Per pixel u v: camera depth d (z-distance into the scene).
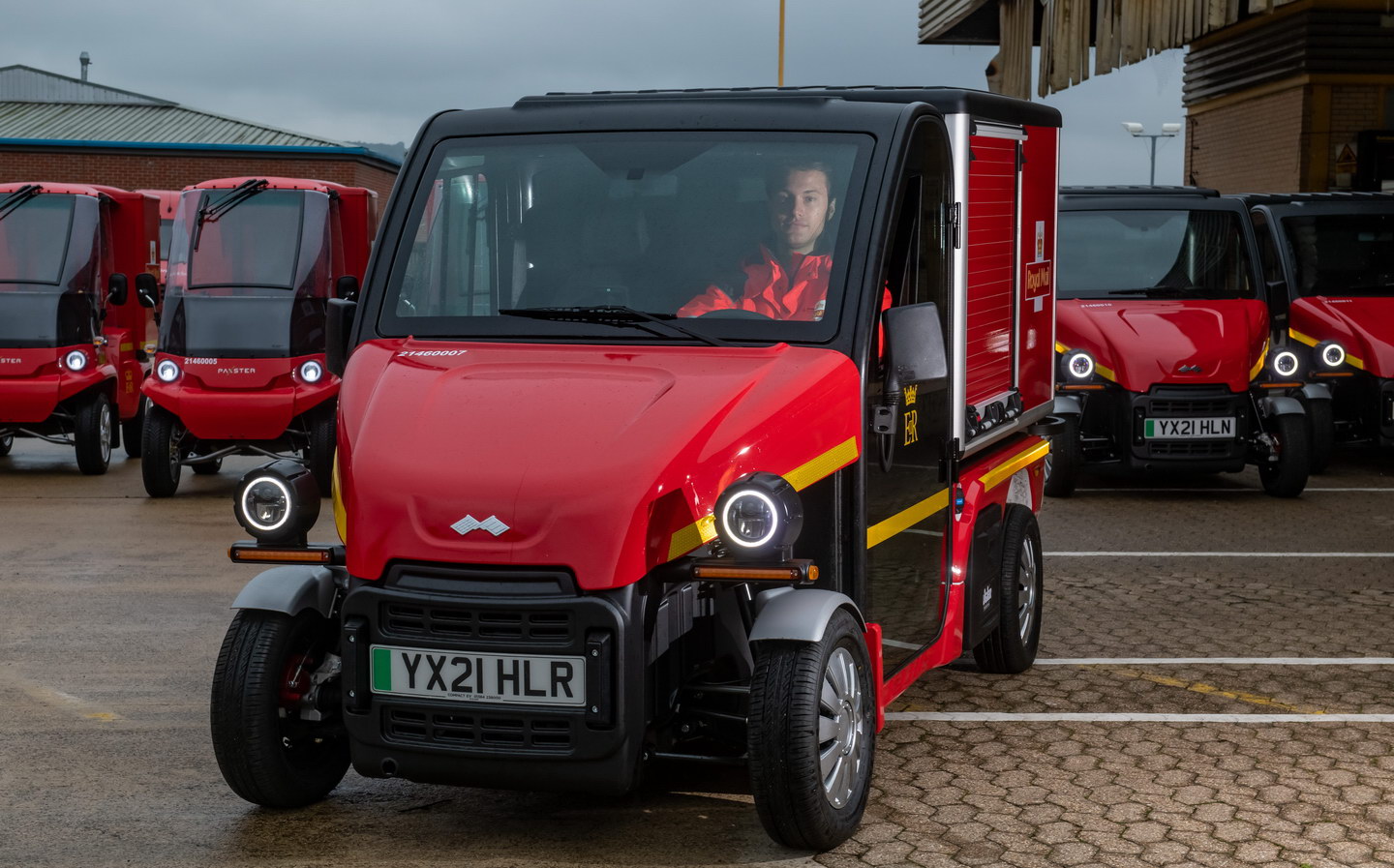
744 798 5.27
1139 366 12.52
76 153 42.91
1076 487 13.66
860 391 4.91
